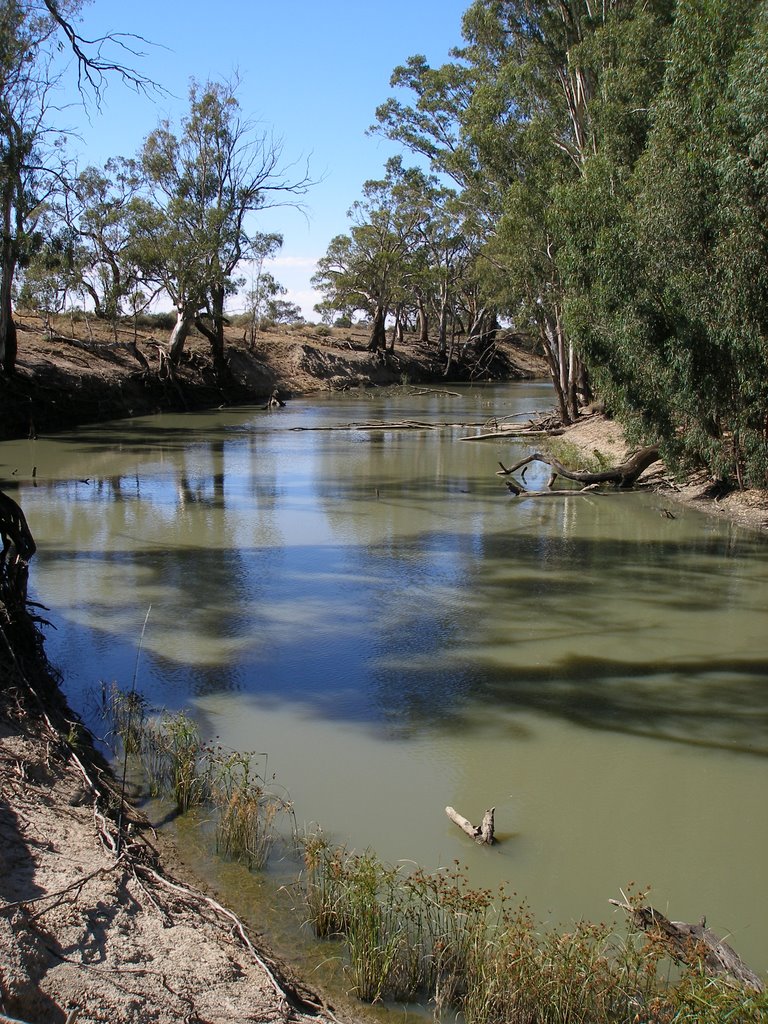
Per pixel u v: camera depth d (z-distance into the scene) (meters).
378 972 4.61
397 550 15.03
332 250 67.69
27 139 21.00
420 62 40.41
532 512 18.66
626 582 13.14
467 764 7.35
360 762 7.33
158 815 6.32
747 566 14.17
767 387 16.67
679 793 6.96
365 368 64.00
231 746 7.55
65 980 4.00
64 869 5.03
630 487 21.52
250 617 11.19
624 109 22.89
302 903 5.34
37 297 40.69
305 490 21.16
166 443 30.70
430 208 62.62
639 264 17.55
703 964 4.41
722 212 16.03
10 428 31.58
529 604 11.97
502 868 5.85
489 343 80.44
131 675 9.11
